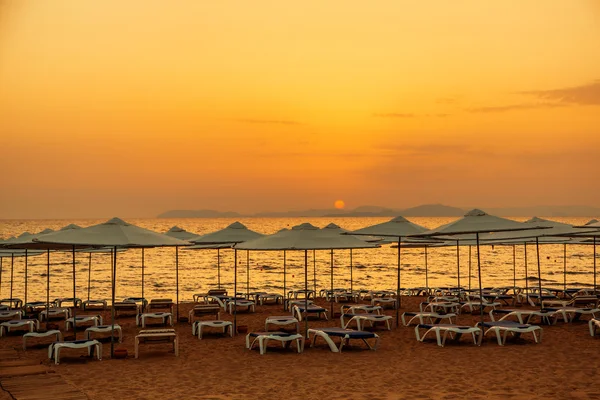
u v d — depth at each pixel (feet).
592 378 32.32
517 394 29.32
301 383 32.68
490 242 68.44
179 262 202.90
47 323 54.34
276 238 46.52
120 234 39.14
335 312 63.57
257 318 62.85
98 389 31.73
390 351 41.55
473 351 40.70
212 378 34.17
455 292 78.69
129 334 52.54
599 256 226.58
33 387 29.81
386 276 146.41
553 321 54.24
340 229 54.65
